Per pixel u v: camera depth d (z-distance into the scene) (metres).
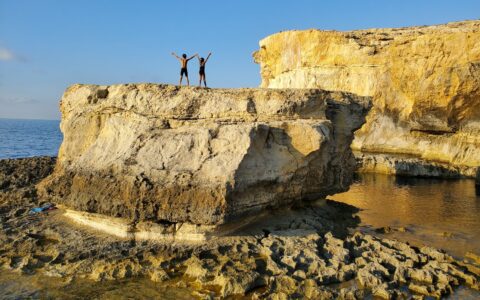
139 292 11.46
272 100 16.61
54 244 14.50
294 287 11.44
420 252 14.82
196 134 15.23
